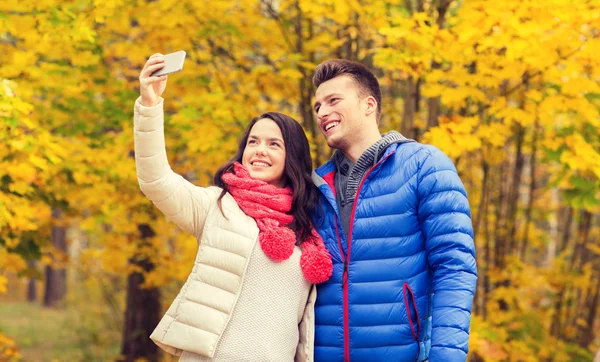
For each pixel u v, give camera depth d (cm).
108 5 446
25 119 411
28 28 438
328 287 233
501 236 657
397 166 234
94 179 537
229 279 227
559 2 359
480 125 422
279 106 579
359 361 227
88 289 1146
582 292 748
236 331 225
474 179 677
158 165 230
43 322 1530
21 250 588
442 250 222
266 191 239
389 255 228
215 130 482
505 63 399
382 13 442
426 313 229
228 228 233
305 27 540
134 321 819
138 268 701
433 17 483
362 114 245
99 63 535
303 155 252
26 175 421
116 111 516
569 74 389
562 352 619
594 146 439
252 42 544
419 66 415
